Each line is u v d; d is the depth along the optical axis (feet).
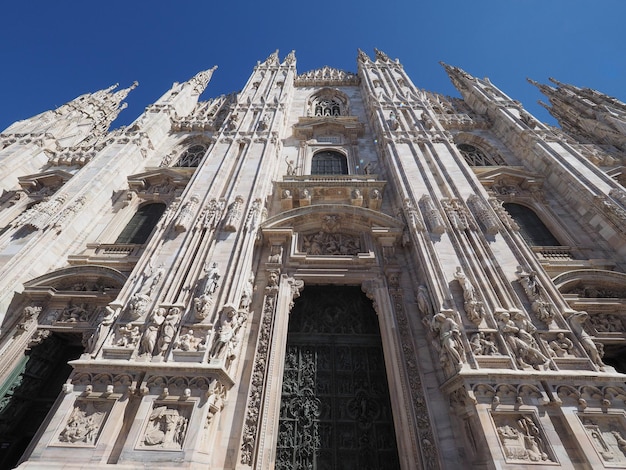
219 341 33.68
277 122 74.74
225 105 106.11
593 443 27.09
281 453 33.94
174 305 37.19
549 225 57.31
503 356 32.48
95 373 31.71
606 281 44.04
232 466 30.27
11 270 44.83
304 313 45.88
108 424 28.71
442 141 66.33
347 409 37.19
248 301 41.22
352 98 99.04
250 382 35.42
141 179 68.39
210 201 52.65
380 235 49.49
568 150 65.62
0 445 35.96
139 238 58.29
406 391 34.63
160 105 91.30
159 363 31.76
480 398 29.53
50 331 42.91
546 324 35.60
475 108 96.53
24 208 64.95
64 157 75.97
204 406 29.71
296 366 40.57
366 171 64.85
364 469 33.27
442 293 38.22
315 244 51.98
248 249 44.73
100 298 45.21
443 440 31.27
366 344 42.65
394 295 43.39
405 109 78.69
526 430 27.99
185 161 80.94
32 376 40.78
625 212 48.91
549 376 30.55
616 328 40.65
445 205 50.11
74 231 54.90
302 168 70.38
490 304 37.29
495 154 77.36
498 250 43.42
